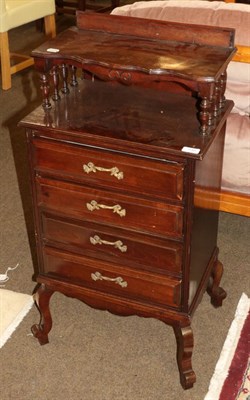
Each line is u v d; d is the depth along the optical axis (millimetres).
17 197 2551
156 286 1568
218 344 1823
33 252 2230
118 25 1581
